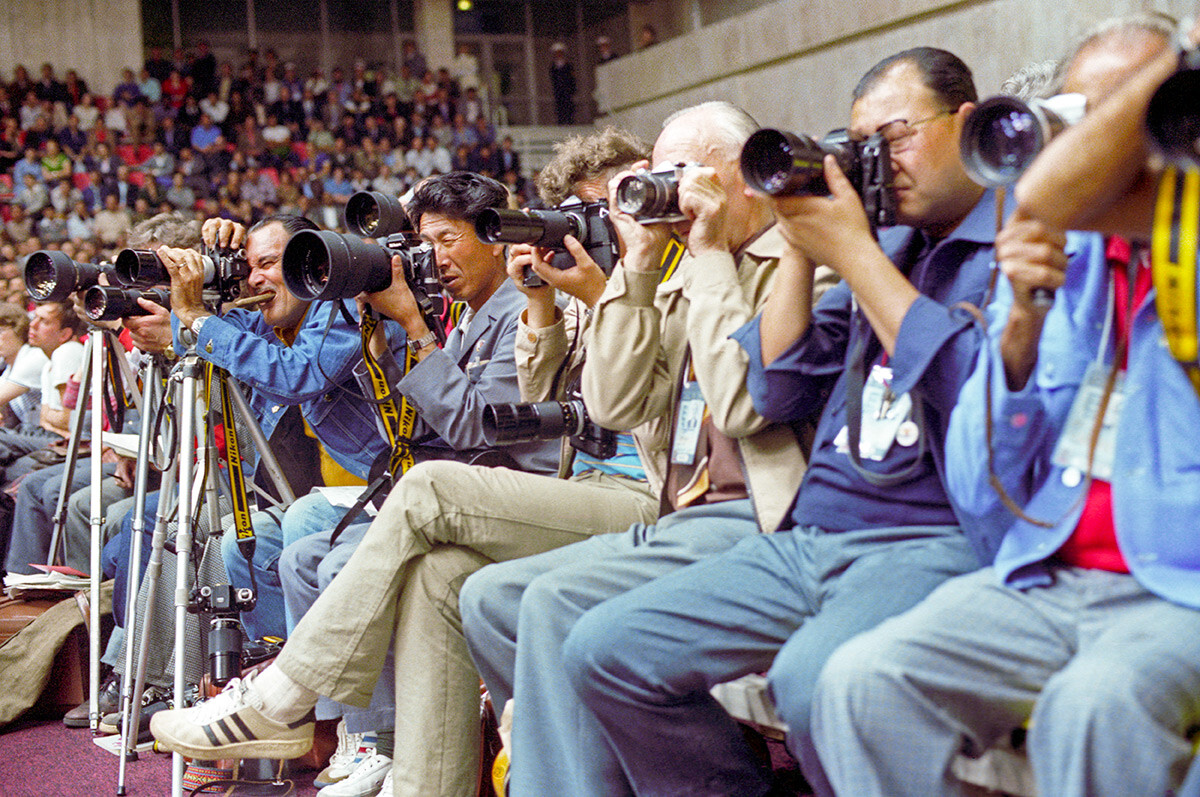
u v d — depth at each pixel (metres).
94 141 13.91
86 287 2.77
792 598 1.45
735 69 13.96
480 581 1.73
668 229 1.73
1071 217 0.93
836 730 1.15
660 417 1.86
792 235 1.35
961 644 1.14
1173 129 0.86
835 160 1.34
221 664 2.23
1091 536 1.19
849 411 1.40
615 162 2.47
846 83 12.41
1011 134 1.09
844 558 1.41
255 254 2.67
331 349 2.52
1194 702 1.04
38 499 3.77
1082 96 1.14
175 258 2.51
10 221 12.62
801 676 1.27
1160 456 1.11
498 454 2.16
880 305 1.31
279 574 2.54
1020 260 1.11
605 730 1.52
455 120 16.02
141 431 2.68
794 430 1.61
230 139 14.76
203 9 17.03
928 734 1.12
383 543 1.84
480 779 1.90
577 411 1.93
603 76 16.75
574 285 1.95
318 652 1.85
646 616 1.44
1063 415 1.21
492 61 18.23
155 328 2.67
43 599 3.13
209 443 2.47
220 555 2.52
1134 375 1.13
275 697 1.95
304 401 2.54
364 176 14.84
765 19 13.34
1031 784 1.20
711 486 1.71
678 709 1.49
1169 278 1.01
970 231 1.40
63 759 2.66
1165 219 1.00
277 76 15.70
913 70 1.40
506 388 2.21
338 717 2.18
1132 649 1.05
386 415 2.31
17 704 2.98
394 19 17.84
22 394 4.36
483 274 2.38
